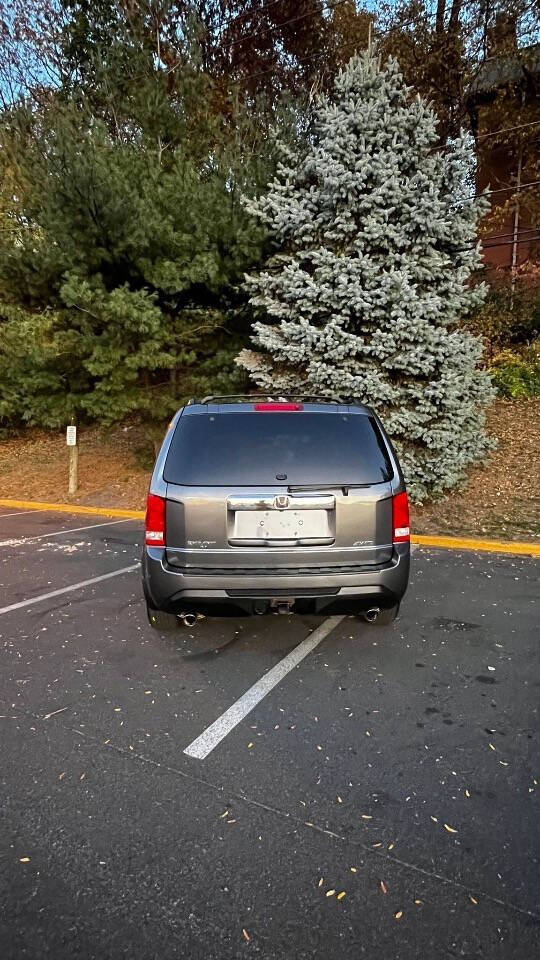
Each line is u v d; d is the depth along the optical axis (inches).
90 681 132.7
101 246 333.1
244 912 70.9
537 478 343.9
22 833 84.2
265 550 132.2
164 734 110.3
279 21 637.3
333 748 105.6
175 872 77.0
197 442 137.6
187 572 131.8
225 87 561.0
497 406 490.3
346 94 303.9
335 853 80.3
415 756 103.0
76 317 347.9
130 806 90.0
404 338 297.4
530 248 595.5
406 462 306.0
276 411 140.8
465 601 183.5
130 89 374.9
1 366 423.2
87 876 76.3
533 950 65.7
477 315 530.6
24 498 398.9
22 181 373.4
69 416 405.1
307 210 307.7
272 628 163.3
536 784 95.0
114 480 424.8
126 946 66.5
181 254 337.1
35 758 102.7
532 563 228.7
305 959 64.9
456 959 64.8
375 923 69.3
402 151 302.5
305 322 302.7
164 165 355.9
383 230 292.5
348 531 134.0
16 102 473.7
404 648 148.9
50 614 177.3
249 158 342.6
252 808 89.6
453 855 79.7
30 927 68.7
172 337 359.3
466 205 309.3
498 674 134.4
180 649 150.1
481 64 580.7
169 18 434.3
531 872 76.5
